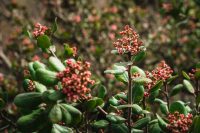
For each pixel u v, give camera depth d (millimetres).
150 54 2213
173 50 2156
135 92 798
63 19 2434
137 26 2496
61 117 689
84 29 2342
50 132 724
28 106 700
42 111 708
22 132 704
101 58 2152
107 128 845
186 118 756
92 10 2576
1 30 2695
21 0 2988
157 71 838
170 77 865
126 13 2596
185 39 2172
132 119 852
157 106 1527
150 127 827
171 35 2236
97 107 786
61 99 680
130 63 743
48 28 815
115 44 761
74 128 798
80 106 744
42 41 770
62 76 681
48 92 691
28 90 802
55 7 2605
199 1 1482
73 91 667
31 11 2785
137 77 767
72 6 2641
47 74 696
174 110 809
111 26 2352
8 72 2205
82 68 678
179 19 1623
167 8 1604
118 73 758
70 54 824
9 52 2299
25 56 2117
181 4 1584
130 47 750
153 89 809
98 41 2275
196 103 847
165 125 768
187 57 2084
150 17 2631
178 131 751
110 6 2717
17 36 2230
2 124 849
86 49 2197
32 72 800
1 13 2689
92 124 826
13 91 1852
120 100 833
